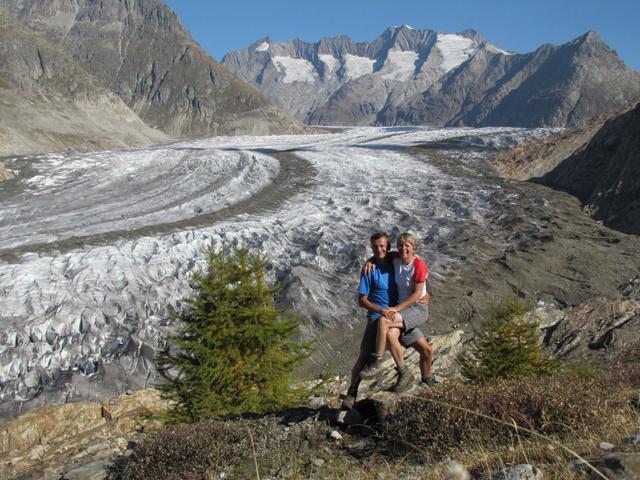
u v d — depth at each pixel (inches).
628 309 604.4
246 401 346.6
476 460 179.5
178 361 362.0
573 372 347.9
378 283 252.5
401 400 227.8
